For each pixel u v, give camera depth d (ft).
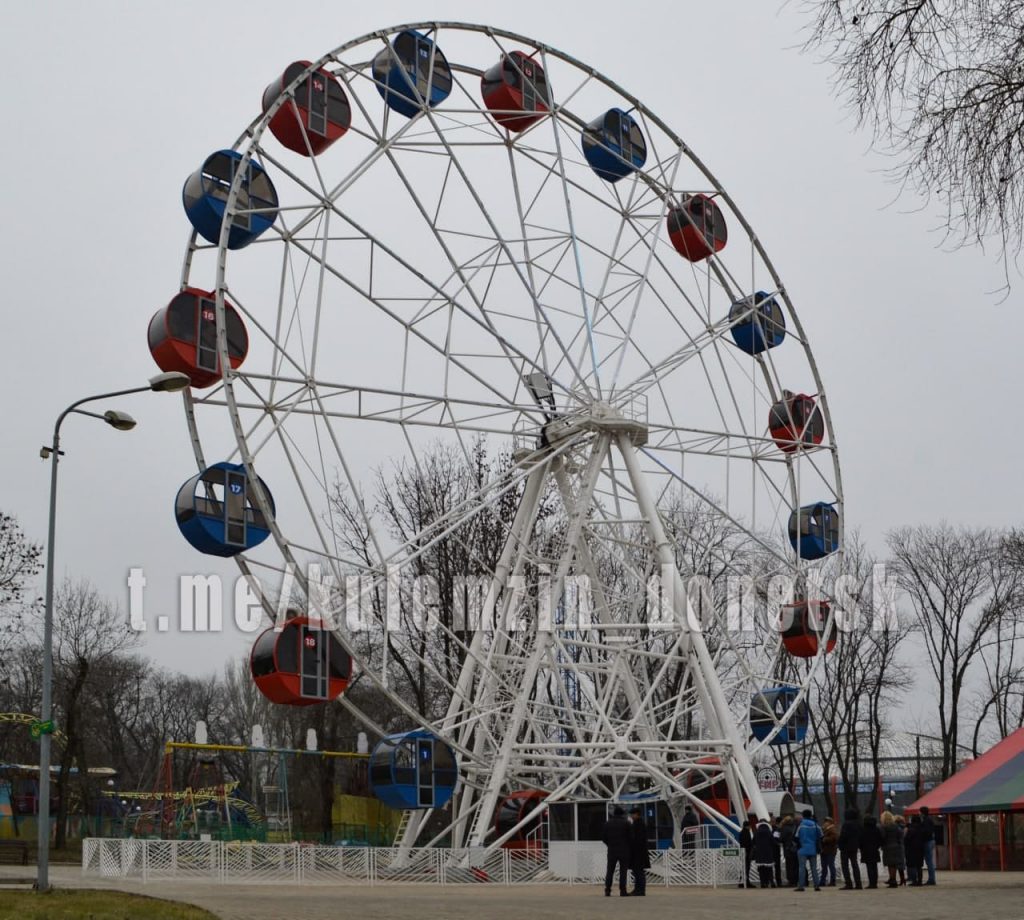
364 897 101.45
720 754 142.31
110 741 332.80
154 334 132.16
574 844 136.46
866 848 120.88
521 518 149.07
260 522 132.05
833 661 259.19
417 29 148.56
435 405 141.79
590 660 181.98
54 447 105.09
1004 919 74.69
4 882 120.26
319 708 259.80
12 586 197.16
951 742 246.88
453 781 132.05
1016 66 49.65
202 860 130.72
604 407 149.89
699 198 167.63
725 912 83.15
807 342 169.27
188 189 138.21
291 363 131.03
